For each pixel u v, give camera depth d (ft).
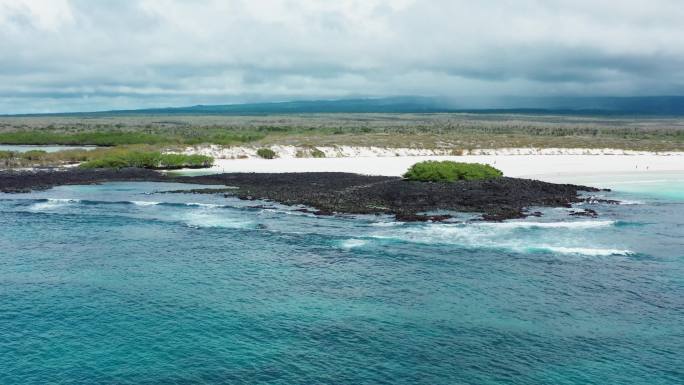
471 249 133.80
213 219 171.42
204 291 107.04
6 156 344.28
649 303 100.07
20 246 140.15
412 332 88.48
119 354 81.71
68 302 101.60
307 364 78.79
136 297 104.06
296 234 150.41
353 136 477.77
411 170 250.78
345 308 98.07
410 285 109.19
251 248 136.87
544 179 263.29
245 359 80.23
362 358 80.43
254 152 377.71
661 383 74.08
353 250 133.90
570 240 142.41
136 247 138.82
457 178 245.45
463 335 87.35
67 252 134.41
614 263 122.83
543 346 83.92
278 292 106.11
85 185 250.16
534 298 102.12
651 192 224.33
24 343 85.05
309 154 384.27
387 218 170.19
